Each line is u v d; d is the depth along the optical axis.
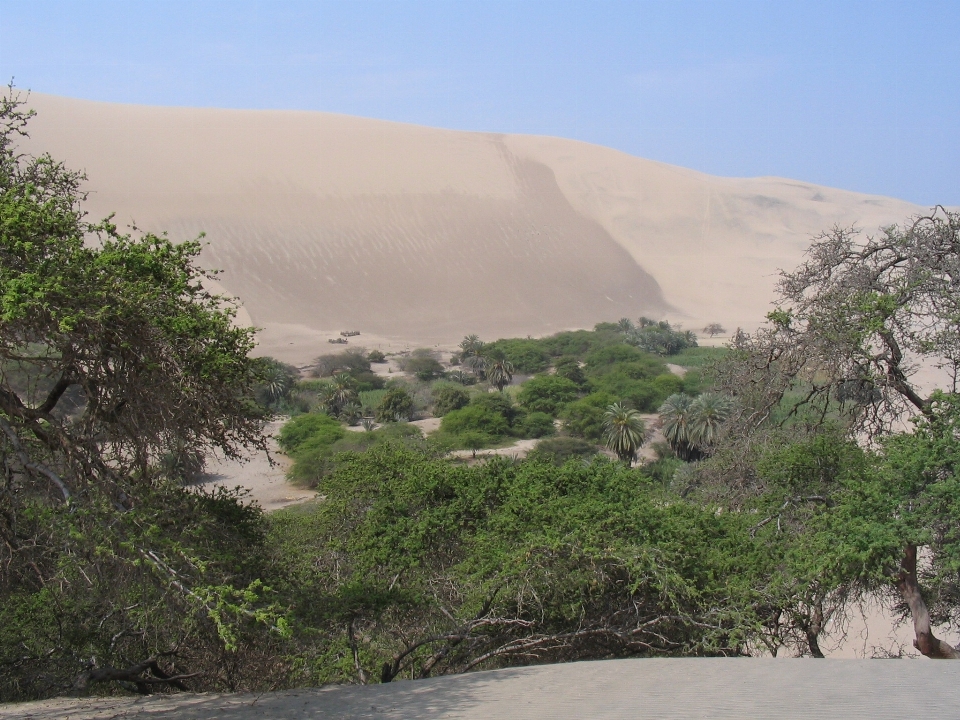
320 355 80.25
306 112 154.00
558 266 122.56
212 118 141.25
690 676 7.91
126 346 7.59
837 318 12.11
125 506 7.83
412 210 126.69
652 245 137.75
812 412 15.15
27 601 9.59
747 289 126.12
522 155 152.62
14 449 7.70
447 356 84.38
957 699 6.48
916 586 10.00
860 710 6.24
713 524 12.11
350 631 9.92
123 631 9.48
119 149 123.00
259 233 111.81
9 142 9.93
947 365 12.61
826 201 169.25
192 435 8.36
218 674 10.24
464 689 7.79
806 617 10.70
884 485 10.23
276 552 11.22
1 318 7.13
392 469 13.72
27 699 9.45
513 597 10.57
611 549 10.38
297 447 41.22
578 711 6.62
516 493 12.41
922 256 12.25
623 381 63.59
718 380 13.93
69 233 7.89
